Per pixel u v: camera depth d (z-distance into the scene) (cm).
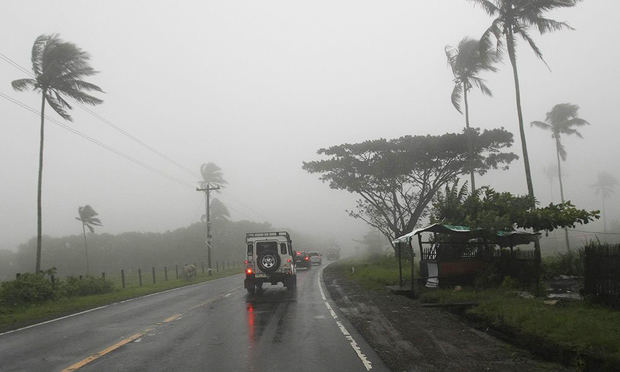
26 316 1443
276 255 1945
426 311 1323
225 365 741
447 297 1491
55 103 2736
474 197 1900
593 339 755
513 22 2431
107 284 2322
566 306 1122
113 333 1067
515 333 916
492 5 2466
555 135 5016
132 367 738
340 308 1427
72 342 967
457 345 873
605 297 1094
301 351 837
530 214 1648
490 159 3472
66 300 1897
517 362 748
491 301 1259
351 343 903
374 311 1344
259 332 1034
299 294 1905
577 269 1802
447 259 1825
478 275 1697
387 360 764
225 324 1155
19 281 1845
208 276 3612
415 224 3506
